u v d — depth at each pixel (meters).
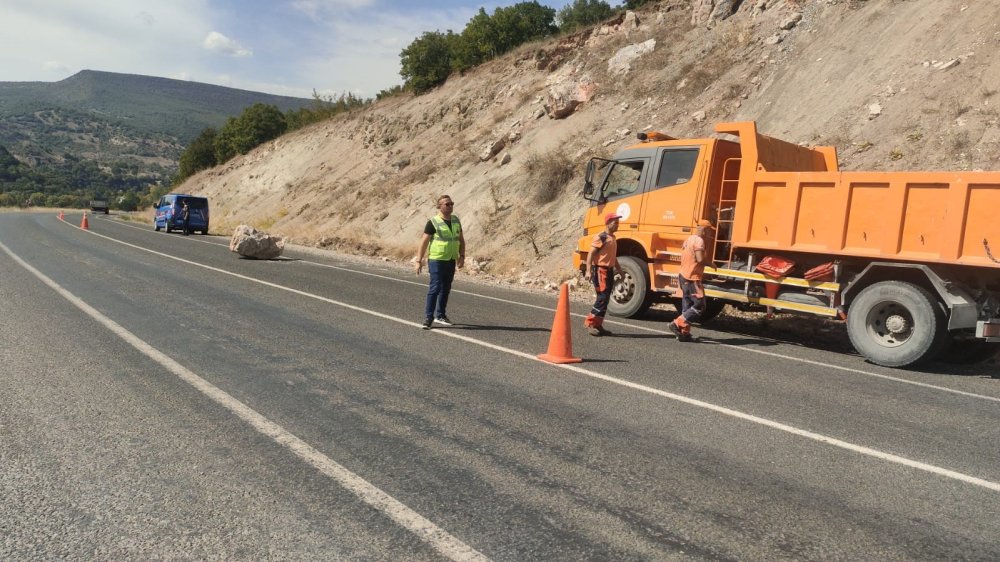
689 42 22.22
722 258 9.95
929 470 4.34
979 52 12.84
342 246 25.22
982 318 7.60
